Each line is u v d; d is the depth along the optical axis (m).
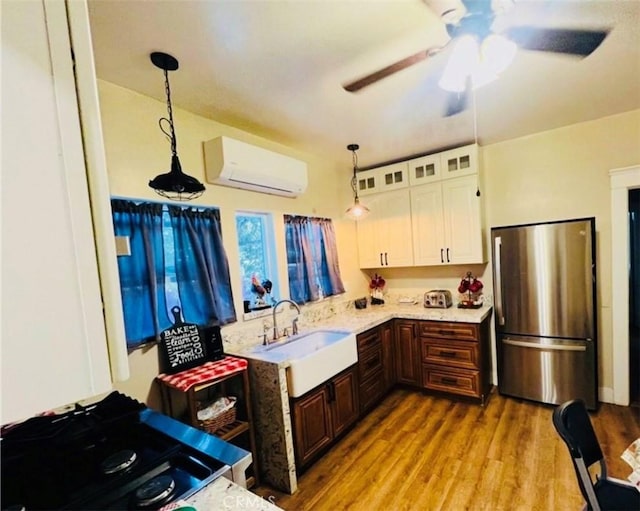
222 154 2.24
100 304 0.40
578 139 2.93
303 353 2.44
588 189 2.91
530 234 2.87
